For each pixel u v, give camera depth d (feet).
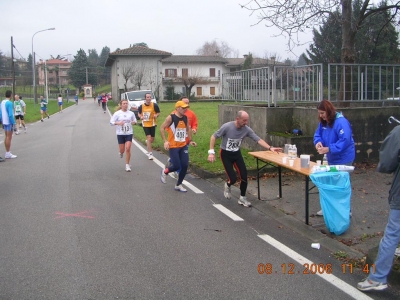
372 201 23.18
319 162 20.45
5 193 25.98
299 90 34.45
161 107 134.10
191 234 18.54
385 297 12.95
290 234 18.65
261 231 19.02
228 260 15.66
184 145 26.37
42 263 15.37
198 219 20.77
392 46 62.90
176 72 222.69
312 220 20.43
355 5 43.11
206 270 14.76
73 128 74.13
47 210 22.25
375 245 17.06
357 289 13.44
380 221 19.94
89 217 21.02
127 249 16.72
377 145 32.86
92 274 14.42
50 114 126.00
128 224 19.93
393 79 35.37
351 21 37.37
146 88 200.85
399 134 12.42
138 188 27.45
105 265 15.17
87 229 19.17
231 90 44.80
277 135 32.37
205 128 61.98
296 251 16.61
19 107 66.33
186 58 229.45
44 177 30.86
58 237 18.11
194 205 23.36
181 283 13.76
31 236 18.24
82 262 15.44
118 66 197.98
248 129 22.94
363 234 18.28
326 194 17.93
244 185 23.11
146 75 200.13
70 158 39.70
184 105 25.81
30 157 40.52
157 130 62.49
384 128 32.89
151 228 19.34
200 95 223.10
